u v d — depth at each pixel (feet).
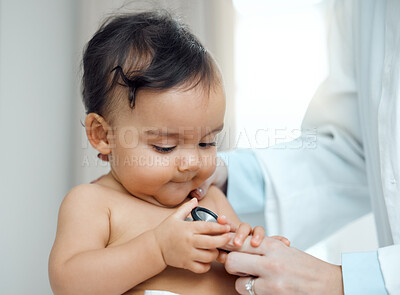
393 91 3.06
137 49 2.90
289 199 3.88
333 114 4.21
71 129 5.84
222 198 3.56
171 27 3.13
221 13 6.91
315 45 7.17
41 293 5.57
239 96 7.28
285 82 7.23
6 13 5.31
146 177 2.79
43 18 5.62
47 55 5.65
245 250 2.60
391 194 3.02
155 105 2.72
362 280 2.47
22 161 5.42
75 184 5.89
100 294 2.46
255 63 7.30
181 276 2.80
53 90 5.70
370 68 3.40
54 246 2.60
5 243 5.29
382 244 3.49
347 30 4.12
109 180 3.15
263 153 4.05
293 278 2.46
